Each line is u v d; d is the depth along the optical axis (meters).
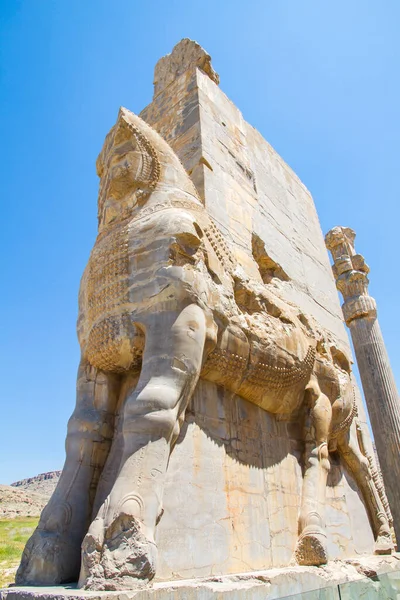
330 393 5.24
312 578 3.46
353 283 10.48
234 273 4.38
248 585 2.85
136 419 2.99
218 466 3.65
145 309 3.48
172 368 3.19
